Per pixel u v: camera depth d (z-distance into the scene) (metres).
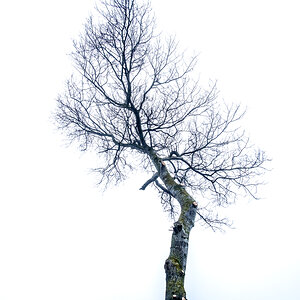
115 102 9.07
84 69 9.09
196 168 9.40
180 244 6.19
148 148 9.02
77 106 9.44
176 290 5.45
